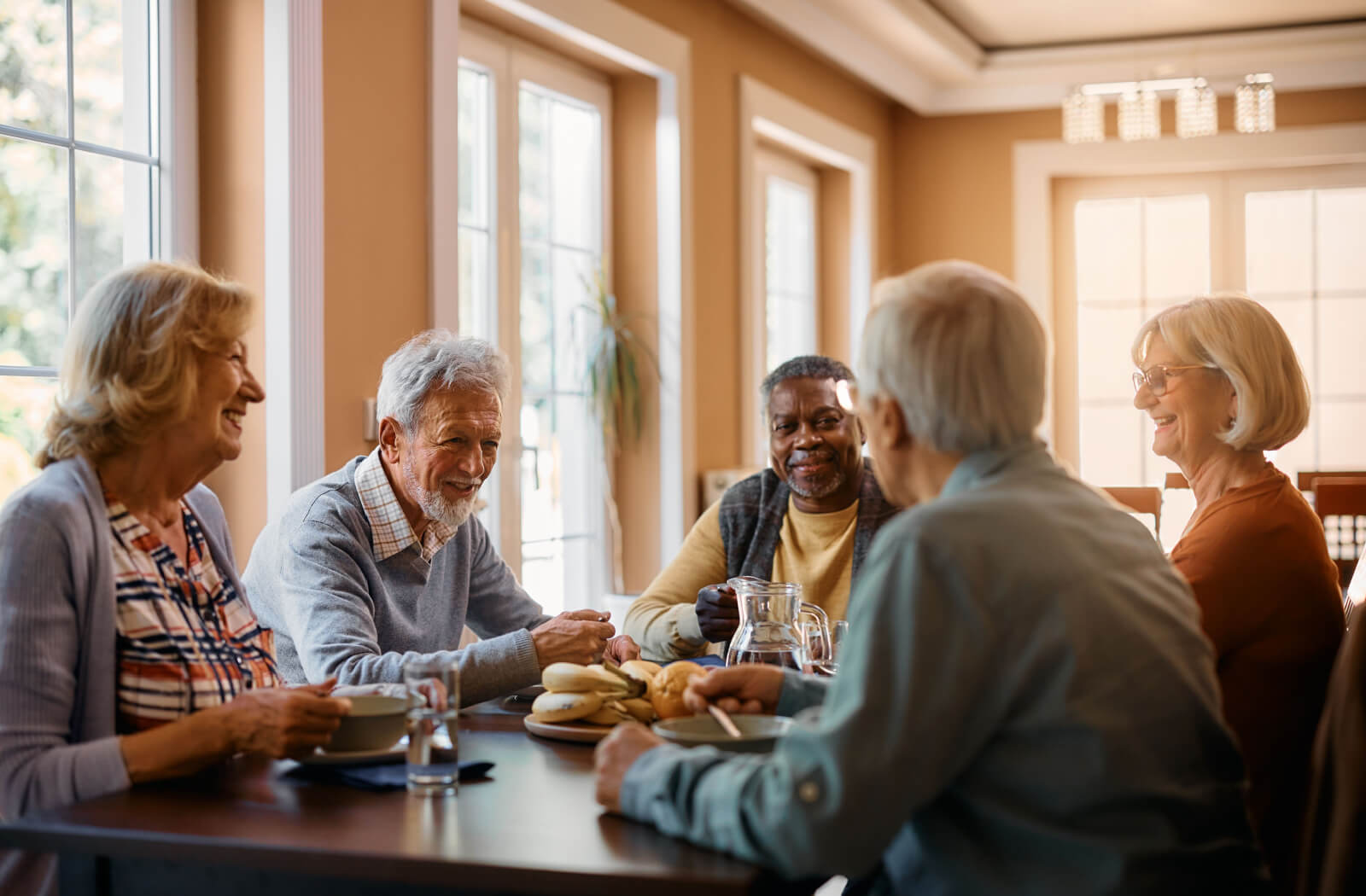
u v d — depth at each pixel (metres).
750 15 4.47
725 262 4.34
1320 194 5.47
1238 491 1.84
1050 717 1.08
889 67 5.16
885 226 5.75
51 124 2.32
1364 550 2.04
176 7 2.53
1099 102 4.72
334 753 1.44
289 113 2.52
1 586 1.43
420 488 2.05
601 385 3.85
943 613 1.08
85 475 1.53
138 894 1.22
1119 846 1.07
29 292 2.28
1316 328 5.49
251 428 2.58
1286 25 5.09
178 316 1.55
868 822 1.05
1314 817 1.34
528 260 3.70
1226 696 1.72
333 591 1.95
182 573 1.64
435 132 2.94
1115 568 1.16
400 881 1.11
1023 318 1.21
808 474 2.31
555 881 1.07
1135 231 5.71
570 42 3.63
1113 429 5.74
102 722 1.48
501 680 1.82
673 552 4.01
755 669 1.49
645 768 1.21
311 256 2.57
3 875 1.47
